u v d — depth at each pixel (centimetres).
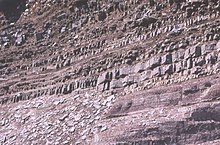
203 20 2962
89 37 3491
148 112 2600
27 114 3127
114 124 2644
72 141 2730
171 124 2448
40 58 3653
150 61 2941
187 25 3008
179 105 2545
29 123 3034
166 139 2427
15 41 3938
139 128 2503
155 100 2644
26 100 3284
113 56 3173
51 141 2811
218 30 2827
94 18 3606
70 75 3266
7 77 3634
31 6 4150
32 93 3294
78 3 3778
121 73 3008
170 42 2969
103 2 3634
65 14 3822
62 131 2831
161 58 2905
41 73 3500
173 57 2864
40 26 3912
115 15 3484
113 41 3306
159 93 2659
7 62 3784
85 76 3186
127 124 2580
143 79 2888
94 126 2731
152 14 3262
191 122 2420
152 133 2464
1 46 3950
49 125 2922
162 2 3275
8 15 4188
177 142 2405
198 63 2731
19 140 2952
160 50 2977
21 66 3669
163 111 2552
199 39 2856
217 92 2467
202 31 2889
